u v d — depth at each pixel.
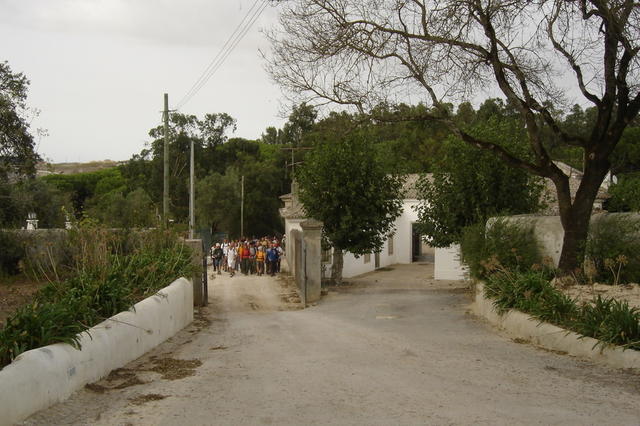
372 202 25.03
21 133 17.45
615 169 44.12
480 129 21.84
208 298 21.41
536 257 14.26
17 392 5.27
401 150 41.19
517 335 10.63
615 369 7.54
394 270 37.75
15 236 18.09
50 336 6.51
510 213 21.19
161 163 64.06
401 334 11.41
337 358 8.70
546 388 6.60
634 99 12.63
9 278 16.70
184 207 62.38
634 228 12.36
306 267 19.80
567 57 13.04
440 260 30.48
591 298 10.50
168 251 14.89
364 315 15.34
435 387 6.68
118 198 42.66
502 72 13.64
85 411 5.94
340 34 14.35
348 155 24.52
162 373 7.83
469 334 11.19
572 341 8.66
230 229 62.44
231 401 6.28
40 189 25.92
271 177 64.06
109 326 7.93
